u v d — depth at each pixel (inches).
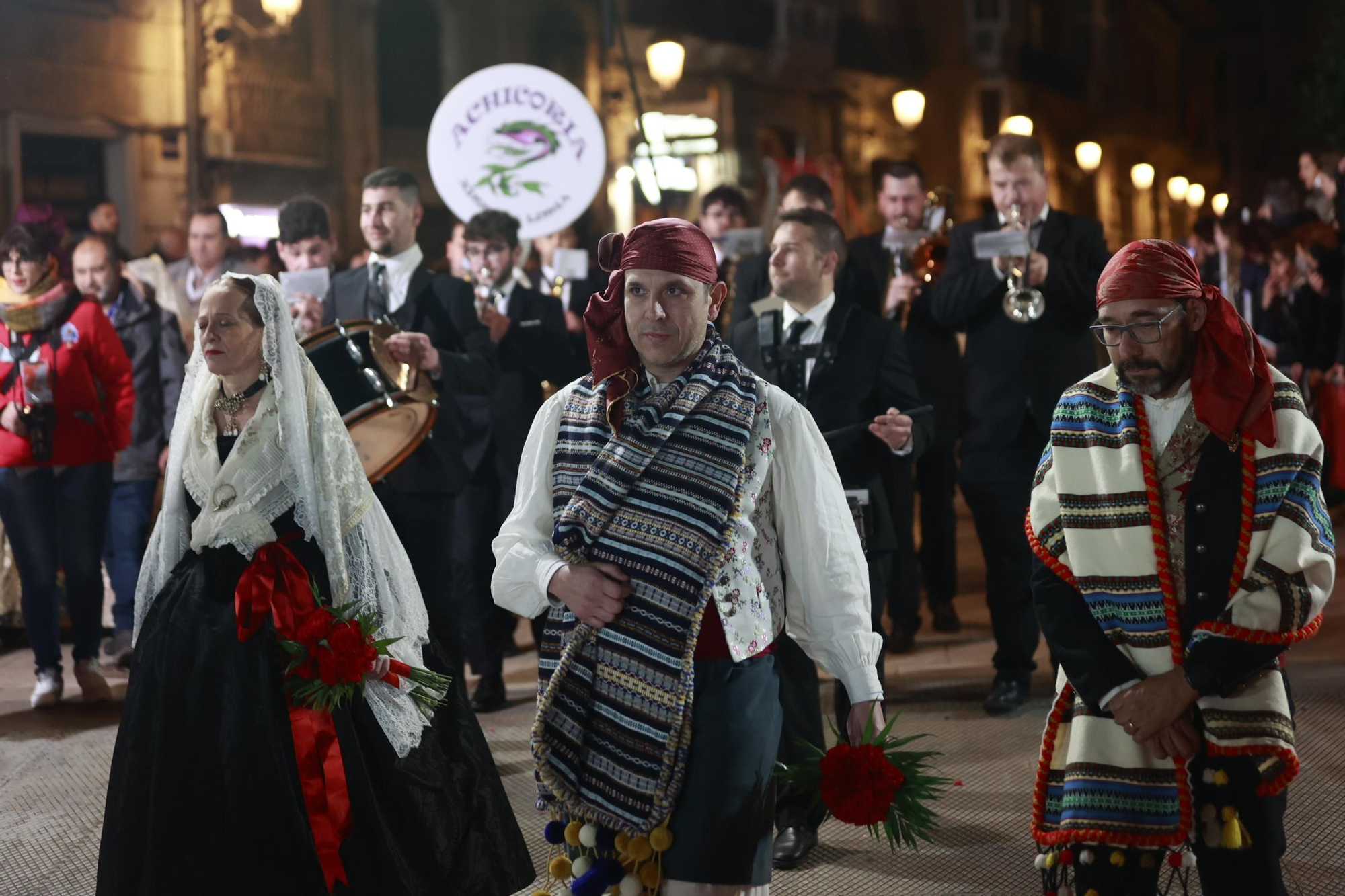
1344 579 306.8
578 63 787.4
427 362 187.6
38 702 233.8
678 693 100.7
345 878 122.3
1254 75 1881.2
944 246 254.4
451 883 128.6
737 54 943.7
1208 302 106.8
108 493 238.4
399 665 130.0
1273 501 104.3
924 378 262.5
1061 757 113.3
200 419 133.2
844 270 189.2
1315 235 361.4
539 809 107.9
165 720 124.6
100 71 562.9
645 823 100.7
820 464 107.7
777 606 107.9
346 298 214.2
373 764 127.1
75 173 562.6
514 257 244.5
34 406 227.1
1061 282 213.2
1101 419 111.1
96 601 237.1
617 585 102.1
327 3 669.9
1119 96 1547.7
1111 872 109.7
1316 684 221.5
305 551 132.0
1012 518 215.5
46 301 229.0
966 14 1213.1
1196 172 1846.7
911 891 149.6
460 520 228.7
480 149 295.1
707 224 294.5
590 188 295.6
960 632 279.7
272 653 125.6
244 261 322.0
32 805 184.9
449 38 729.6
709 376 106.4
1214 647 102.6
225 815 121.6
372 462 184.7
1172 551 107.7
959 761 191.8
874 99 1138.7
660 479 103.8
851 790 101.3
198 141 592.4
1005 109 1222.9
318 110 666.2
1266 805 105.9
